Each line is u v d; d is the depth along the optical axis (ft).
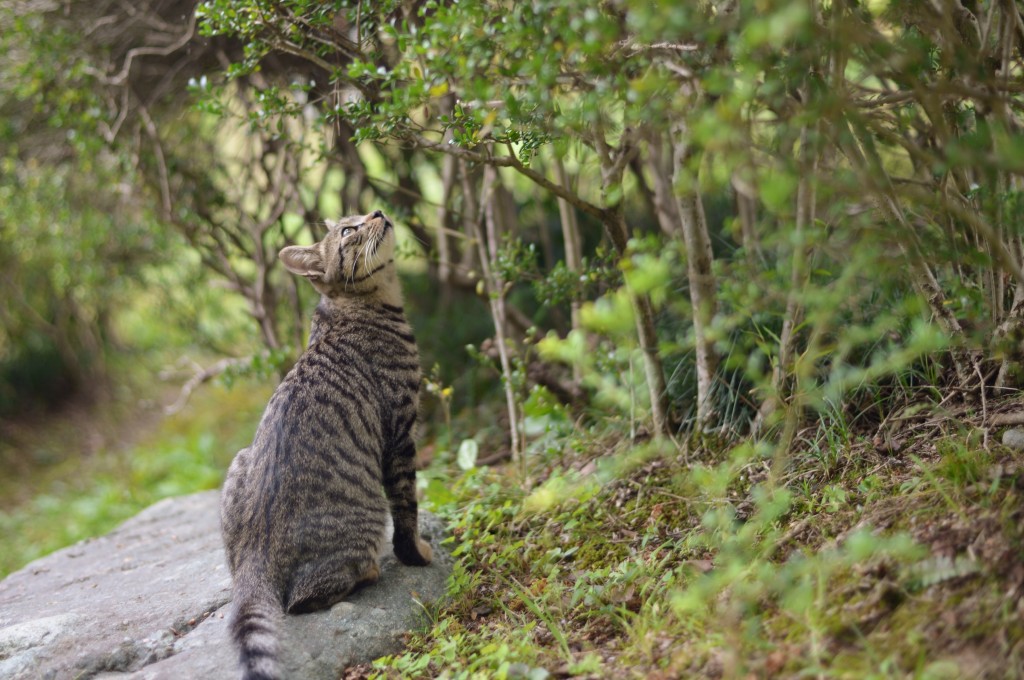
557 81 10.30
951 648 8.12
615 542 12.62
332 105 15.96
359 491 11.98
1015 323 10.87
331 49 13.48
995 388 11.64
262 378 20.30
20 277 29.71
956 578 8.73
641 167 19.02
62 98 18.78
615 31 8.64
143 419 30.96
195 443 27.04
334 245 13.73
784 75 9.32
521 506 14.43
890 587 8.95
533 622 10.94
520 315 20.15
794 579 9.69
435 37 10.10
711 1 11.04
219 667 10.52
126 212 23.70
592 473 14.85
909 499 10.24
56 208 22.84
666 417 14.44
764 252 15.96
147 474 26.21
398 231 23.00
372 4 12.69
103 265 25.07
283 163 20.43
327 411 12.16
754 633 9.12
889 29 12.34
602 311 12.23
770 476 11.30
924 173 12.23
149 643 11.48
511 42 9.37
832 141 9.44
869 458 11.77
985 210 10.21
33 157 22.43
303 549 11.50
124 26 19.47
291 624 11.16
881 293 13.35
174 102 20.44
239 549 11.69
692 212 13.24
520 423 17.85
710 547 11.28
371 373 12.87
